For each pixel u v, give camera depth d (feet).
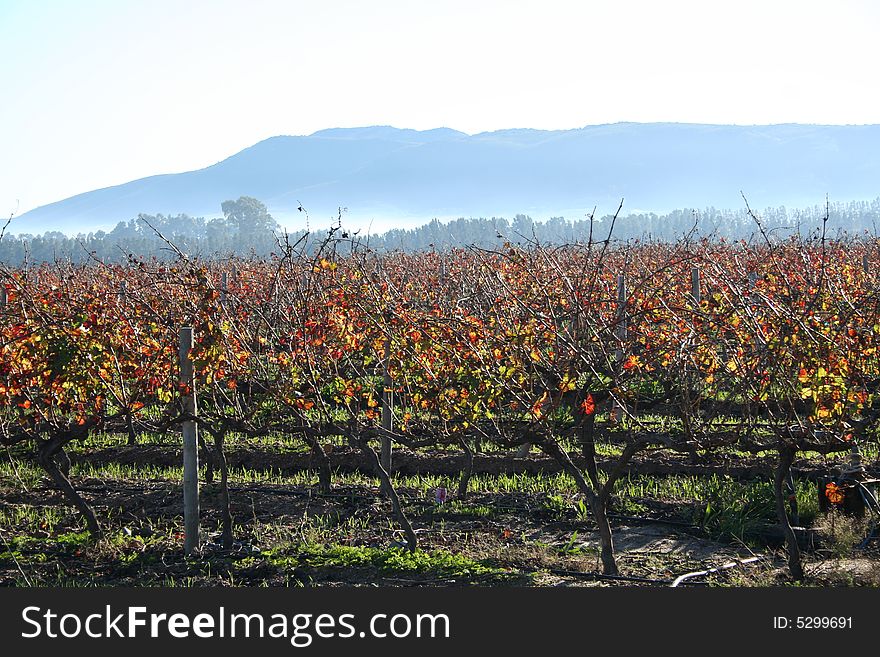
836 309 42.06
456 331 41.52
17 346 45.50
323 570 41.39
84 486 57.11
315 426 47.57
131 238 357.20
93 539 46.47
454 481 57.62
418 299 65.98
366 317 45.75
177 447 64.85
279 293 53.36
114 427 69.46
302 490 55.67
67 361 43.93
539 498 53.11
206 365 44.04
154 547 45.83
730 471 55.57
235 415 47.60
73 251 314.96
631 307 43.70
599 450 60.23
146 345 46.80
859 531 44.83
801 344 37.09
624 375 43.55
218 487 56.08
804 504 48.29
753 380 38.75
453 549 45.21
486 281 53.78
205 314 45.29
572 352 39.78
